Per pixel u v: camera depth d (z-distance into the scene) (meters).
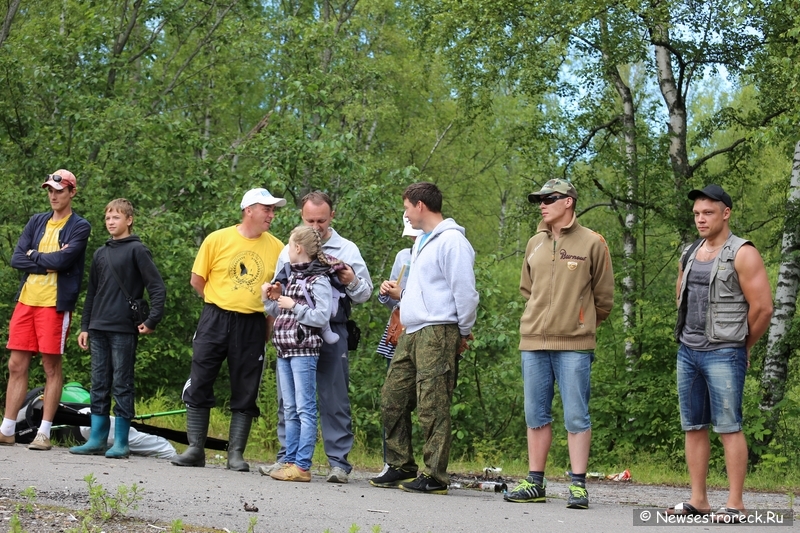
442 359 6.03
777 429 12.12
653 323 12.66
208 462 8.01
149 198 13.67
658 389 12.09
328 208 6.57
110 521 4.20
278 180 13.08
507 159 26.77
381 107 20.56
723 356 5.18
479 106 17.50
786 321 12.84
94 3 16.66
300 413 6.25
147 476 5.84
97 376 7.23
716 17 14.70
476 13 15.79
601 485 8.68
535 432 5.89
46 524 4.08
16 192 13.13
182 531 4.07
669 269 15.79
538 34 15.36
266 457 9.43
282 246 6.96
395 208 13.04
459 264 5.99
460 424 13.80
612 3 14.24
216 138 14.48
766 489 8.89
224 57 18.86
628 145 16.34
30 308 7.52
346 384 6.60
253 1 18.70
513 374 13.62
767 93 15.48
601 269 5.73
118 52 15.98
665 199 15.20
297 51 15.99
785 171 18.42
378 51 24.73
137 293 7.23
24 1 17.50
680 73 15.70
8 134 14.34
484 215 28.59
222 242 6.79
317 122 15.20
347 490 5.85
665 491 8.05
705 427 5.35
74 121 14.45
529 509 5.37
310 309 6.15
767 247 15.54
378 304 14.04
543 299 5.75
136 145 14.18
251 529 4.00
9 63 13.89
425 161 26.22
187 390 6.86
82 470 5.93
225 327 6.75
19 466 5.95
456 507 5.26
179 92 19.38
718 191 5.26
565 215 5.77
